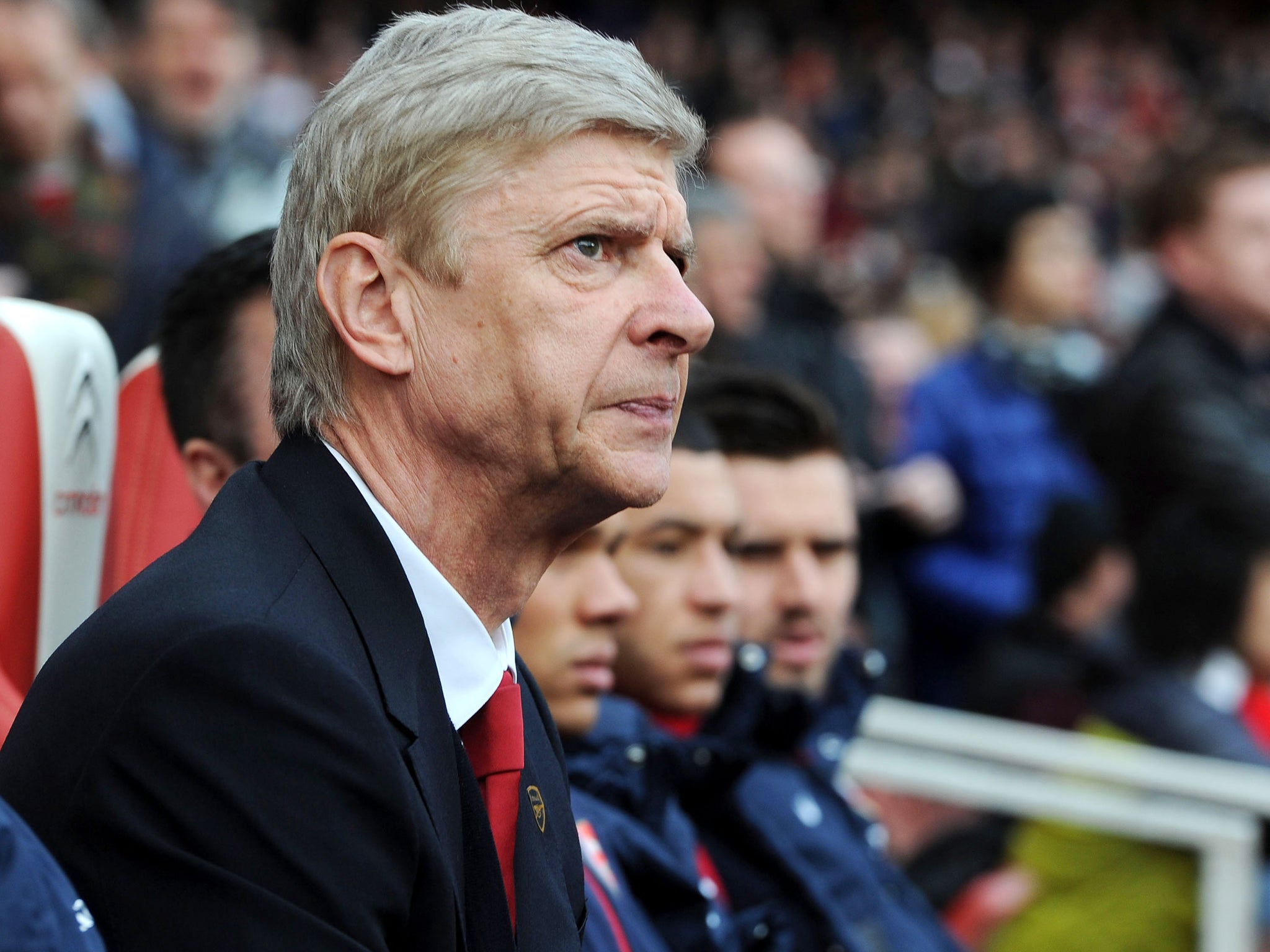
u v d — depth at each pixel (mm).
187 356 3000
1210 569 5793
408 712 1897
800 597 4293
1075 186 20984
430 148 1987
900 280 14344
